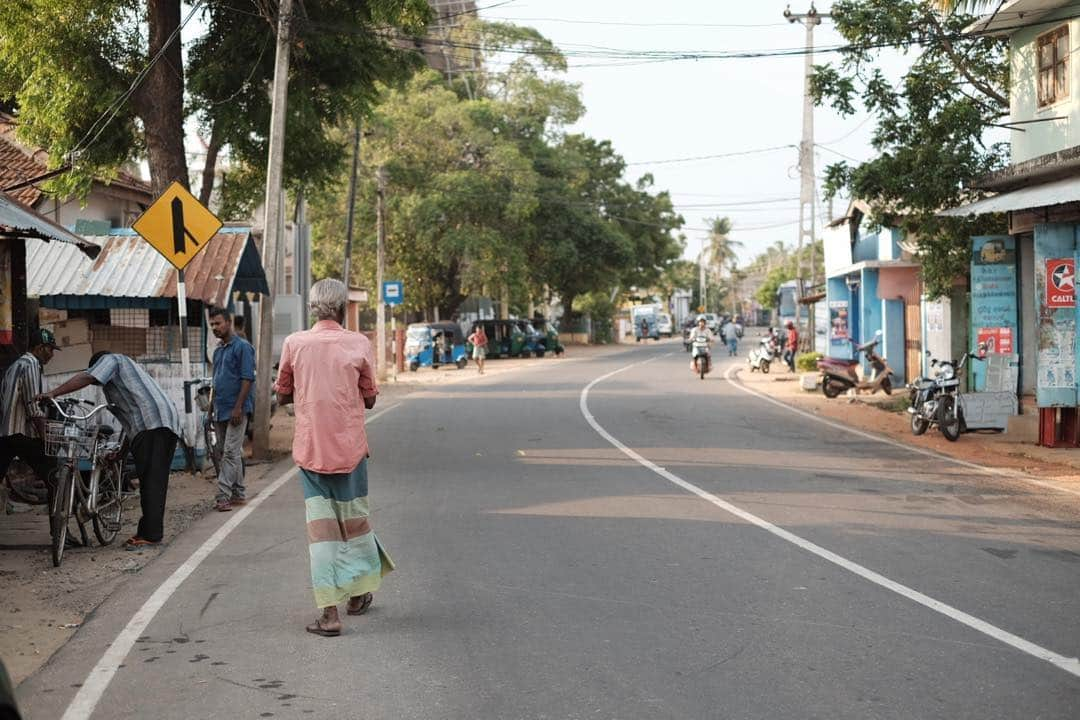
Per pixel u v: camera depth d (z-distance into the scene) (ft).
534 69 197.98
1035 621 21.77
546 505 36.63
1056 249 52.16
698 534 31.22
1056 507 35.94
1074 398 52.29
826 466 46.32
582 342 267.18
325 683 18.33
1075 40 56.70
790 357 130.52
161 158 63.98
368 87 72.18
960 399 57.11
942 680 18.07
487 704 17.11
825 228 122.62
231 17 70.38
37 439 30.71
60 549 28.53
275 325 100.99
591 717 16.46
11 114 84.53
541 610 22.95
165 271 48.65
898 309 99.14
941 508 35.68
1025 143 61.87
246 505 38.04
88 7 62.39
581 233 205.26
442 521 33.86
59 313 50.01
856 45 66.18
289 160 76.07
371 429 65.51
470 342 180.34
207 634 21.53
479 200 168.04
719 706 16.89
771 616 22.29
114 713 17.04
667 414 72.54
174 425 31.68
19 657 20.44
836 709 16.69
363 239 167.73
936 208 65.67
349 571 21.99
